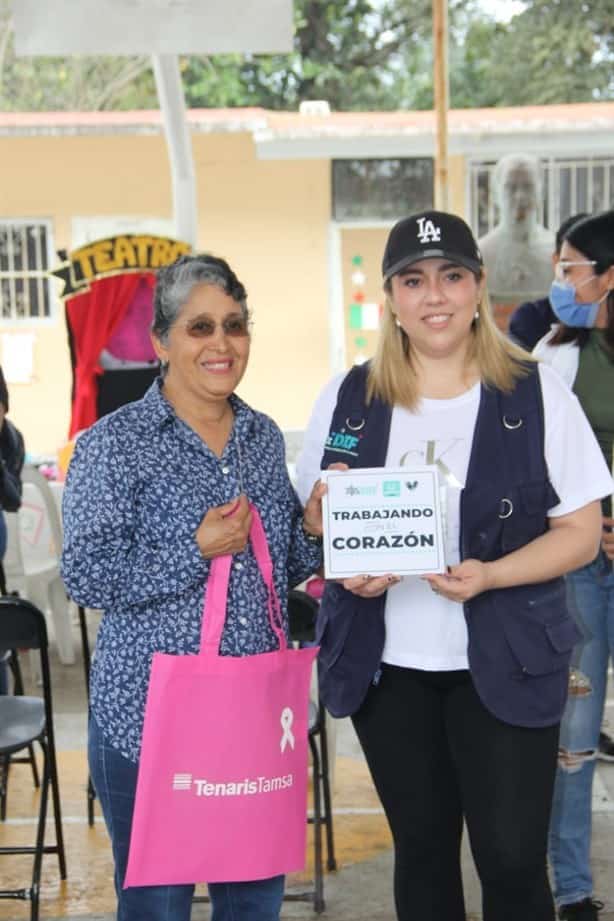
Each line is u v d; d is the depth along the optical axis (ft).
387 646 8.71
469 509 8.49
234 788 8.01
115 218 39.60
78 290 25.96
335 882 12.75
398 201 39.63
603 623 11.10
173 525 8.10
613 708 17.69
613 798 14.71
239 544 8.06
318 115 37.81
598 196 38.75
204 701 7.95
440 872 8.77
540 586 8.61
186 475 8.21
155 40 19.39
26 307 40.24
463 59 69.36
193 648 8.07
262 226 39.81
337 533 8.34
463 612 8.55
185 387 8.40
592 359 11.35
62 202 39.55
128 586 8.10
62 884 12.80
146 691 8.09
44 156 39.32
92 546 8.02
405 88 70.23
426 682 8.71
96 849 13.64
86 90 68.69
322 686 8.95
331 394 9.09
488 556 8.52
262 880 8.52
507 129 34.71
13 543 19.48
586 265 11.08
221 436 8.53
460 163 38.65
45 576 20.40
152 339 8.57
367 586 8.31
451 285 8.51
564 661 8.59
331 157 35.55
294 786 8.29
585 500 8.63
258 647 8.32
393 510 8.32
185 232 28.12
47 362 40.40
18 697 13.12
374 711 8.78
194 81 66.39
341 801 15.03
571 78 67.77
